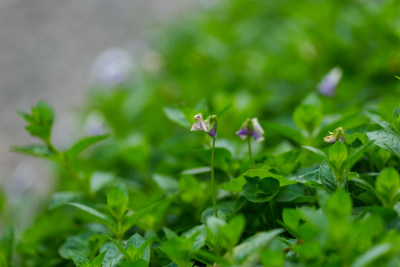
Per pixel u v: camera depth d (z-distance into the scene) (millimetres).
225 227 600
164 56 1538
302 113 755
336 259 593
